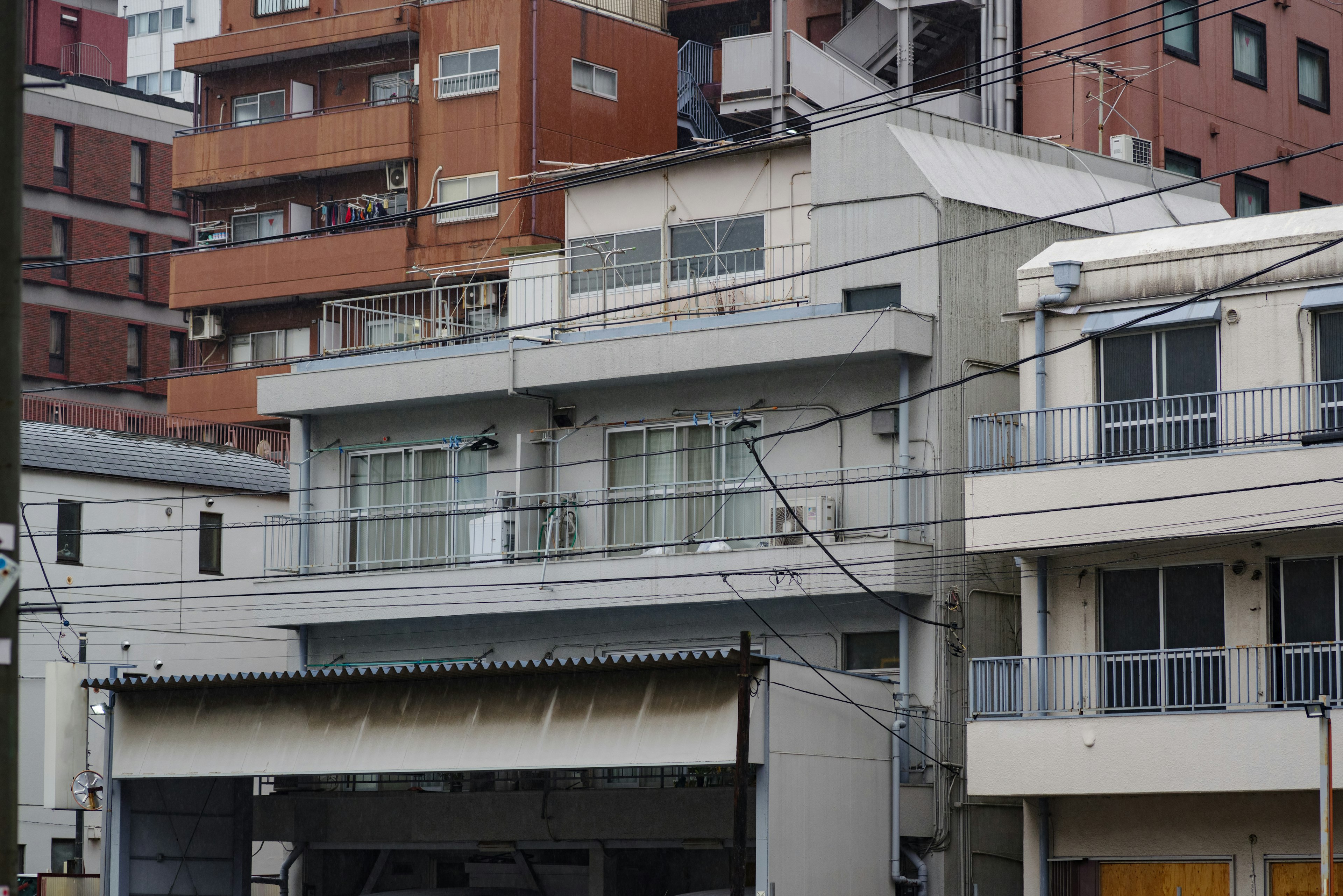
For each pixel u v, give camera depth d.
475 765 31.23
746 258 39.12
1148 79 49.88
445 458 40.56
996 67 48.91
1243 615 30.11
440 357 39.47
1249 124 52.94
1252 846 29.67
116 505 49.50
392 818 37.09
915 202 35.62
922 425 34.81
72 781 37.97
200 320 58.06
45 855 48.22
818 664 35.19
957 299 35.41
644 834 33.88
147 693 35.06
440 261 53.62
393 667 32.03
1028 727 30.67
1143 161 47.03
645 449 38.03
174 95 92.06
